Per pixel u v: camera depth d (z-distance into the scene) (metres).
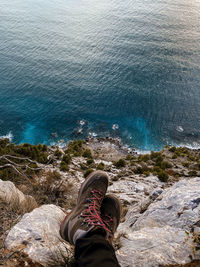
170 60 101.50
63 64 96.62
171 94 80.12
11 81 83.44
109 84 84.38
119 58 102.38
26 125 63.62
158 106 74.31
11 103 72.12
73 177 15.45
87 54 105.56
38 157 22.91
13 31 134.00
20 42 118.56
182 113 71.44
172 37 125.75
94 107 72.56
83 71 91.75
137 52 108.12
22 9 176.00
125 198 9.41
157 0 198.62
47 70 91.75
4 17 158.50
